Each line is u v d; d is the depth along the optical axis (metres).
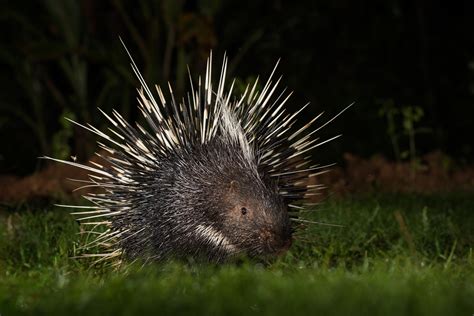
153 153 8.58
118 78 19.62
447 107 21.89
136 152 8.68
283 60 21.27
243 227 8.05
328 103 20.86
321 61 21.53
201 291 6.55
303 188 8.66
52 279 7.48
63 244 9.45
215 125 8.56
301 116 20.81
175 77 20.67
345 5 21.64
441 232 10.45
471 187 17.22
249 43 19.12
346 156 18.36
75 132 19.48
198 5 18.45
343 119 20.72
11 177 18.16
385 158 19.11
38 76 20.47
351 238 10.11
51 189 16.19
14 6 20.00
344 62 21.56
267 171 8.45
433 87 21.94
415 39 22.02
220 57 18.98
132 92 19.66
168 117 8.62
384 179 17.64
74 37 18.80
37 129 20.69
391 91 21.48
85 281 7.32
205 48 18.23
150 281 6.89
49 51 18.17
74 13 18.66
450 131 21.67
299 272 7.64
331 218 10.98
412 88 21.72
